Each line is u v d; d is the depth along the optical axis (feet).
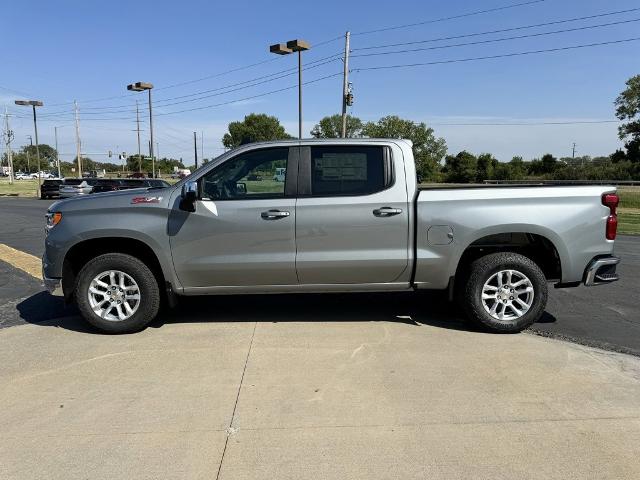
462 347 16.62
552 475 9.82
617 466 10.09
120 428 11.62
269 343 17.02
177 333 18.13
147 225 17.54
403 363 15.25
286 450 10.70
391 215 17.53
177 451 10.69
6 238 45.27
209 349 16.51
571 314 20.66
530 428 11.53
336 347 16.62
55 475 9.92
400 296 23.25
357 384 13.82
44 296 23.70
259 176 17.88
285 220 17.51
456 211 17.53
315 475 9.85
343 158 17.84
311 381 14.02
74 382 14.08
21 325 19.20
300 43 86.28
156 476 9.86
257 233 17.54
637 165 221.46
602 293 24.29
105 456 10.53
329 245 17.66
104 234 17.57
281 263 17.63
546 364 15.16
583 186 18.01
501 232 17.58
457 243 17.60
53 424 11.83
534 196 17.61
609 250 17.98
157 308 18.07
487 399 12.91
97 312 17.92
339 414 12.19
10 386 13.85
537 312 17.85
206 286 18.08
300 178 17.74
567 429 11.48
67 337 17.81
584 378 14.16
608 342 17.24
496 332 18.02
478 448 10.73
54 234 17.83
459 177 264.31
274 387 13.66
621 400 12.86
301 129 92.17
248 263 17.65
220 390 13.51
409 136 251.19
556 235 17.57
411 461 10.28
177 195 17.74
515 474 9.86
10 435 11.37
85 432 11.47
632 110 219.00
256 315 20.29
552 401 12.80
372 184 17.76
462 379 14.11
